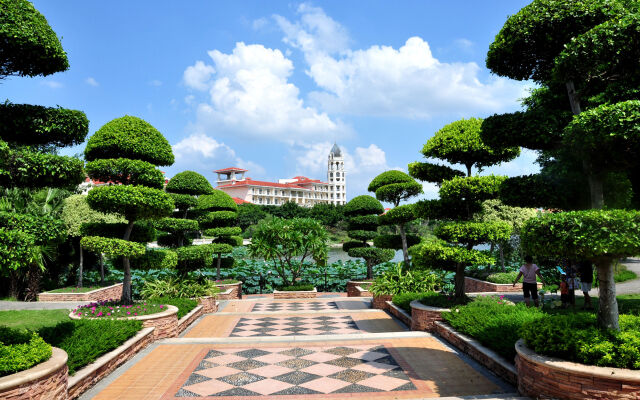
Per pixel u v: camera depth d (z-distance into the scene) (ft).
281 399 17.84
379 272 76.18
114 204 32.60
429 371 21.56
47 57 19.22
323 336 29.45
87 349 20.39
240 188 326.44
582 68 18.84
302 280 73.51
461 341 25.32
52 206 55.52
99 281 66.18
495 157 33.73
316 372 21.50
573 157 21.57
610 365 15.34
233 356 24.63
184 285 45.83
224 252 64.13
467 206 33.47
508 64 23.49
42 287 56.34
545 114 21.65
